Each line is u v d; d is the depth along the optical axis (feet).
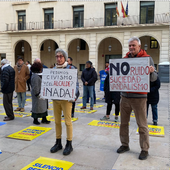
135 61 10.81
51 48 85.10
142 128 10.99
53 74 11.87
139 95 10.91
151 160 10.78
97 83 59.00
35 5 76.28
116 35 67.46
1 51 80.53
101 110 23.50
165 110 23.30
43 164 10.27
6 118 18.92
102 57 80.38
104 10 69.77
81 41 82.38
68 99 11.40
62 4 73.15
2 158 10.98
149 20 65.98
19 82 21.97
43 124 17.52
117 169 9.85
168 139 13.87
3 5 79.61
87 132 15.37
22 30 76.28
